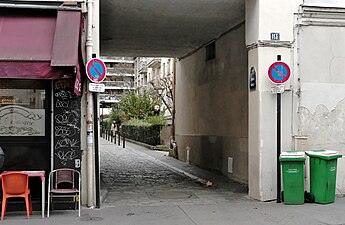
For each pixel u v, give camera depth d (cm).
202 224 764
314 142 1006
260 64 973
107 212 862
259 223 769
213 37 1449
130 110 4191
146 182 1319
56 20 861
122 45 1600
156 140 3092
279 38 983
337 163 1009
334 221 779
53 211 867
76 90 820
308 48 1009
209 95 1560
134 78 7306
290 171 930
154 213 853
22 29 844
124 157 2286
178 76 2038
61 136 889
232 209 888
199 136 1700
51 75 801
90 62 875
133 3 1061
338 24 1022
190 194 1088
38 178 875
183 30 1345
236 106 1296
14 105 888
